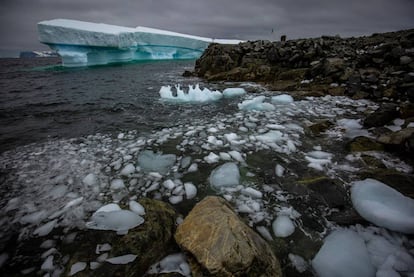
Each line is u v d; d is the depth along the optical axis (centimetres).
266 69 1027
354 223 211
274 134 409
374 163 294
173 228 204
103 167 319
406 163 292
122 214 205
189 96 730
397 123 395
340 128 428
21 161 336
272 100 653
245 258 148
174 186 276
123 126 488
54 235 204
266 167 311
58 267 175
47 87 996
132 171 307
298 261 180
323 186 256
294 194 253
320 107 565
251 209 234
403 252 180
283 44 1178
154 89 930
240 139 402
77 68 2052
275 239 200
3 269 176
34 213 232
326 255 182
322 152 342
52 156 352
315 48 955
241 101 684
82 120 532
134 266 165
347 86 664
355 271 169
